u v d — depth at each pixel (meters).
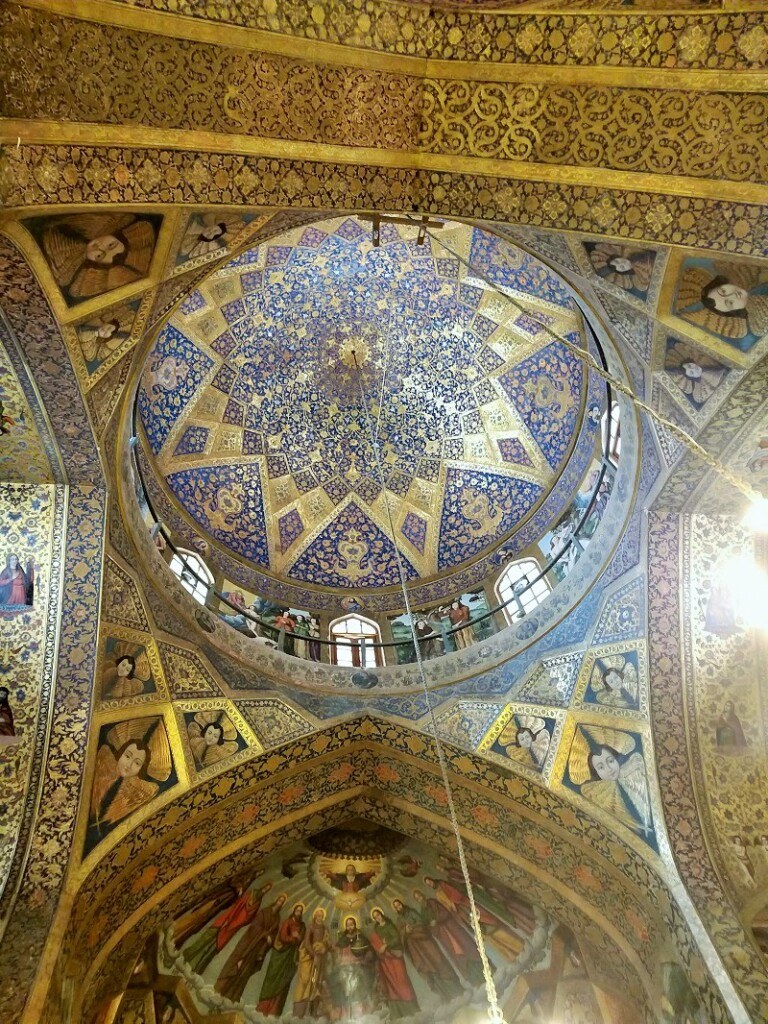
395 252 11.53
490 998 5.49
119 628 8.59
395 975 10.42
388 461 13.15
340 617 12.01
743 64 5.59
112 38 5.29
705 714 8.82
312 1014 10.11
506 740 9.43
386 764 9.88
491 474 12.67
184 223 6.27
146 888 8.65
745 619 8.87
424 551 12.77
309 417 13.02
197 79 5.61
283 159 6.09
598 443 10.53
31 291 6.24
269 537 12.39
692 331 7.09
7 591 8.05
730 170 5.93
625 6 5.51
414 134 6.16
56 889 7.52
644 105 5.88
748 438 7.74
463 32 5.72
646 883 8.53
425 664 10.38
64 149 5.46
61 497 8.09
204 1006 9.64
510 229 7.00
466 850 9.78
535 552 11.64
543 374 11.81
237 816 9.23
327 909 10.60
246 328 12.07
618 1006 9.00
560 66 5.80
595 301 7.61
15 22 5.05
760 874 8.21
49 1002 6.96
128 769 8.45
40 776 7.84
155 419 11.25
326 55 5.72
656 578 8.85
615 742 8.98
